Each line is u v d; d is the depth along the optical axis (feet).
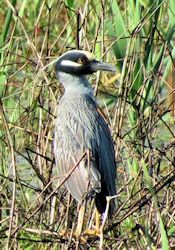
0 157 43.65
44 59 44.32
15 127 42.04
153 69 41.65
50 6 45.60
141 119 40.78
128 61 41.60
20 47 52.11
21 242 39.65
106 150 38.45
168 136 52.85
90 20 51.96
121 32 42.55
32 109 42.88
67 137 38.68
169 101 54.13
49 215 39.88
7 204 41.78
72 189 37.01
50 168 39.88
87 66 39.91
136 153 40.86
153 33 42.11
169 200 38.99
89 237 36.37
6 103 49.44
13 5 45.21
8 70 50.62
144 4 44.70
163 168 46.47
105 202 37.11
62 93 43.62
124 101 40.63
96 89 41.98
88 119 38.78
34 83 41.70
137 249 37.11
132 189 38.81
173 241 37.91
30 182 46.47
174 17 42.83
